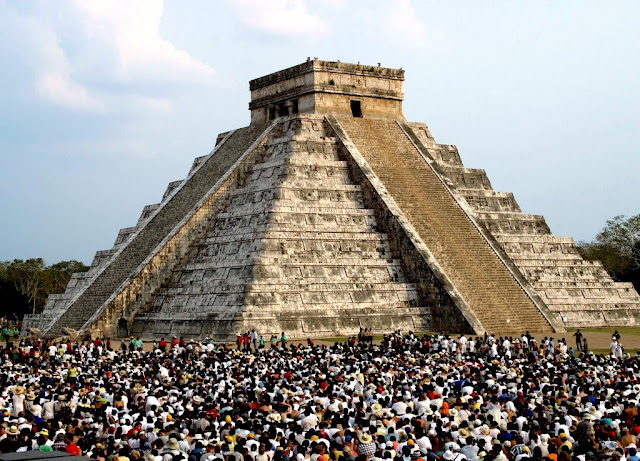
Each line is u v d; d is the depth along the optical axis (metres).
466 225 93.12
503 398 36.56
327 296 82.19
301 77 104.06
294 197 89.44
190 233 93.50
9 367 52.56
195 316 81.38
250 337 73.25
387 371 44.78
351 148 98.00
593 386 39.56
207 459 26.25
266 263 81.50
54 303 106.56
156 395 37.50
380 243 89.31
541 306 86.81
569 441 28.61
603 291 97.94
